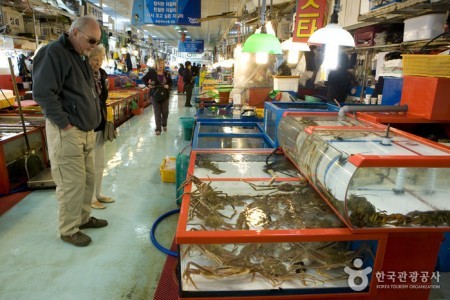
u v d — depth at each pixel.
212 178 2.03
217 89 6.69
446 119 2.22
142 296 2.13
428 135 2.40
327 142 1.65
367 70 4.52
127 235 2.87
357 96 4.79
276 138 2.66
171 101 12.79
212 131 3.38
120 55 12.27
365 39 4.32
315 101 3.55
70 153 2.46
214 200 1.72
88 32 2.31
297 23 3.03
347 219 1.34
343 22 4.65
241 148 2.69
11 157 3.78
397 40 3.66
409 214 1.36
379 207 1.39
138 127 7.45
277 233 1.33
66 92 2.37
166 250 2.60
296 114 2.46
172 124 7.88
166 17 7.27
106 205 3.44
